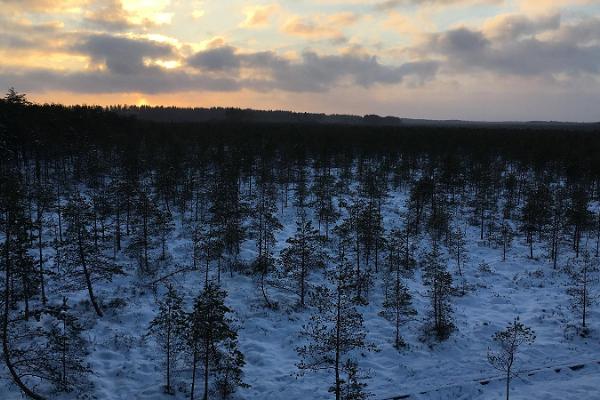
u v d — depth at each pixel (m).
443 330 32.34
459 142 104.50
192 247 47.91
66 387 24.17
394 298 36.72
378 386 26.44
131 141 85.19
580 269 45.84
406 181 85.50
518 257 51.47
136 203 46.59
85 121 85.69
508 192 78.94
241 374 27.17
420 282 43.75
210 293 23.73
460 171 79.00
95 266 34.50
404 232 52.69
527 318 35.69
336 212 61.25
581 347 30.78
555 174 90.06
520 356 29.56
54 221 50.75
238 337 31.56
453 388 26.05
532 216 55.56
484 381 26.77
